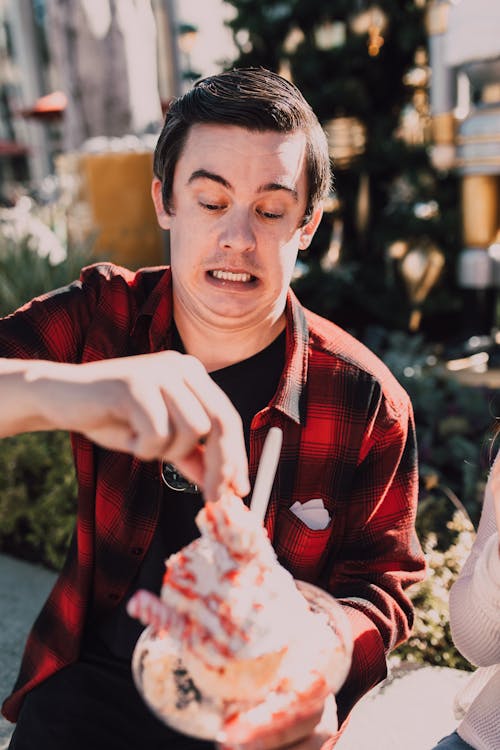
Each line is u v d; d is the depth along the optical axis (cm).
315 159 130
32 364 95
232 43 482
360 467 138
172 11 432
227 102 122
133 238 445
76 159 494
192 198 127
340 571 135
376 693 196
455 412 314
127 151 437
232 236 124
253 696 87
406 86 467
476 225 386
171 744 127
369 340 394
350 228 483
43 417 92
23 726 132
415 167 448
